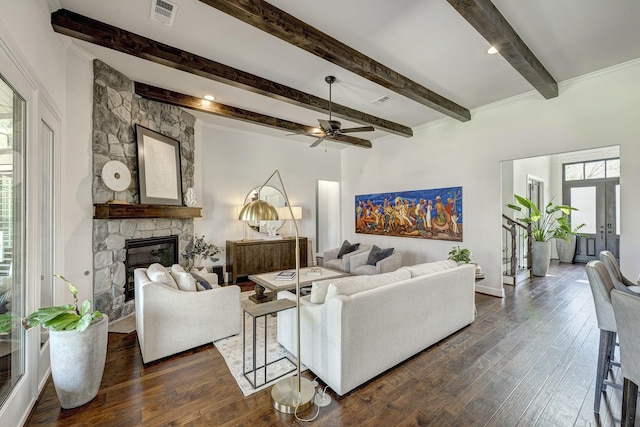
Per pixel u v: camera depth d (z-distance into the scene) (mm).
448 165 5125
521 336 3029
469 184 4820
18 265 1885
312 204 7078
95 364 2000
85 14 2461
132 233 3740
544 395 2068
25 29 1900
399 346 2430
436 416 1863
